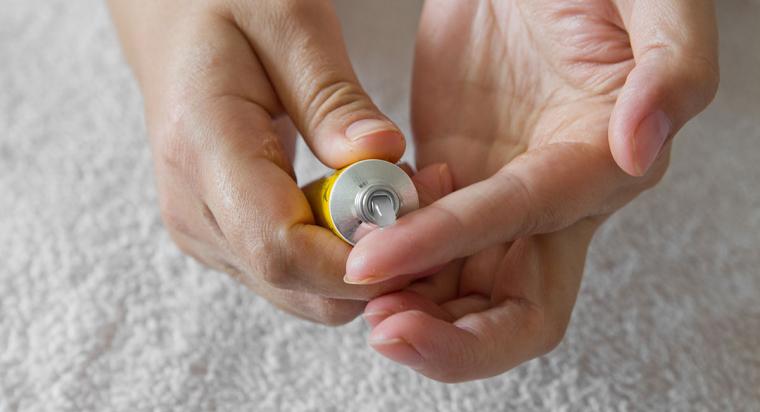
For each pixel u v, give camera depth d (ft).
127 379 1.48
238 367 1.49
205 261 1.45
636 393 1.45
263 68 1.38
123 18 1.52
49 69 1.83
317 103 1.34
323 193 1.27
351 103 1.33
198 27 1.37
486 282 1.37
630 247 1.60
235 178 1.28
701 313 1.53
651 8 1.27
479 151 1.47
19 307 1.55
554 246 1.35
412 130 1.53
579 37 1.38
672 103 1.23
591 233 1.40
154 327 1.52
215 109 1.32
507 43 1.45
